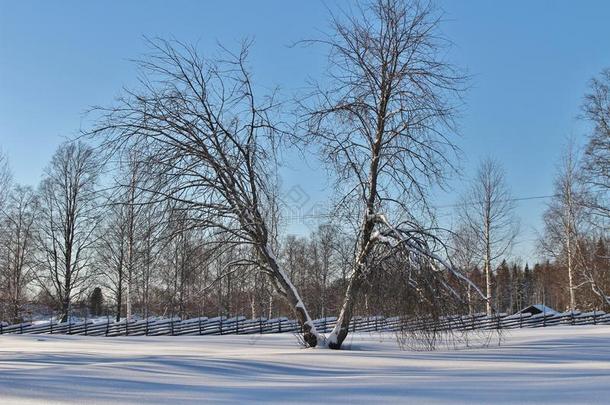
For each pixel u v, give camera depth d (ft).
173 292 53.42
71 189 132.87
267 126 51.75
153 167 48.75
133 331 110.42
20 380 26.58
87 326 114.11
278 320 106.83
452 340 57.41
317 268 88.17
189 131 49.85
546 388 25.41
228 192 50.90
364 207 52.47
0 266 140.05
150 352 55.42
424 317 50.39
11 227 139.85
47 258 134.00
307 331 55.77
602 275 147.13
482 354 47.60
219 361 36.22
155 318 112.47
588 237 137.69
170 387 25.84
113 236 92.73
